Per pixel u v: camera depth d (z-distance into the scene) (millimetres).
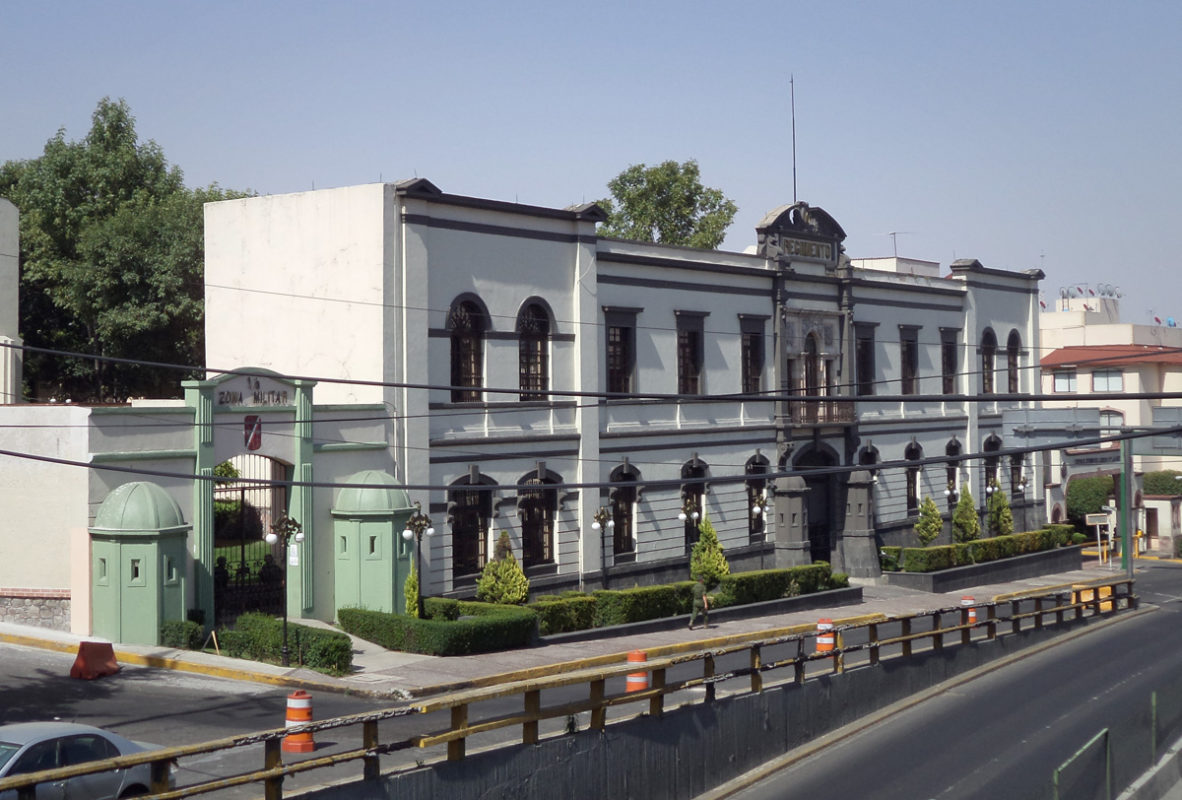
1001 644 33250
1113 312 98500
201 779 18266
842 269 50812
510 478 36750
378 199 33562
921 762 22281
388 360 33625
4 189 60250
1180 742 24125
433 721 23484
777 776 21328
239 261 36594
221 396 30344
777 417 47281
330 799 13836
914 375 56000
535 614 32844
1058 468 67312
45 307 55656
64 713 22594
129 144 59812
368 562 32250
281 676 26266
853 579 50938
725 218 67938
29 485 29562
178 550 28906
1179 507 74875
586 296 39062
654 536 41844
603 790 17828
